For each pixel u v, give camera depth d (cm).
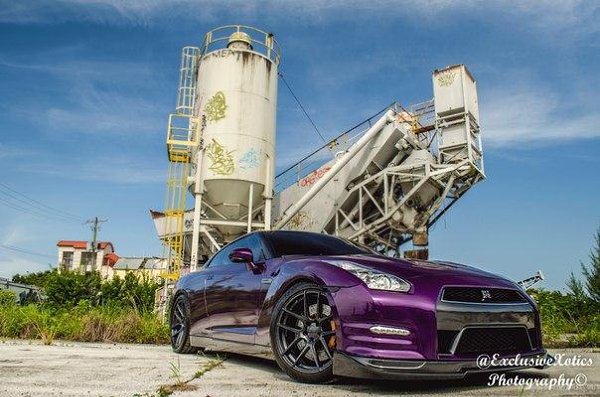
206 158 1534
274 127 1647
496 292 285
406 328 257
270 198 1555
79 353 436
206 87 1611
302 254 378
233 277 407
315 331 291
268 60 1662
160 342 670
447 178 1636
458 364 258
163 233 1780
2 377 277
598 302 1163
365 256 331
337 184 1744
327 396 238
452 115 1630
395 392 253
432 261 338
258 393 242
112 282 2367
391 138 1652
